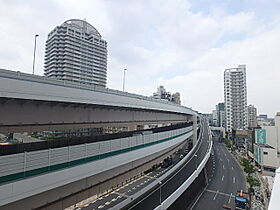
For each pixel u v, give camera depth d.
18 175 7.40
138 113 21.62
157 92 125.44
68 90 10.89
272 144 56.84
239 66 104.50
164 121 30.14
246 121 102.12
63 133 45.69
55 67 52.62
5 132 9.49
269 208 8.46
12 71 9.15
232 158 63.59
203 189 34.81
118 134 19.48
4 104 9.24
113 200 27.62
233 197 31.59
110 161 12.15
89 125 14.51
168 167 45.12
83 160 10.30
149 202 21.05
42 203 9.23
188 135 40.44
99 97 13.13
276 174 13.84
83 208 24.86
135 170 17.94
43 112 11.01
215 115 172.50
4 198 6.72
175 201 23.47
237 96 103.62
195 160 43.22
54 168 8.76
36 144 12.34
